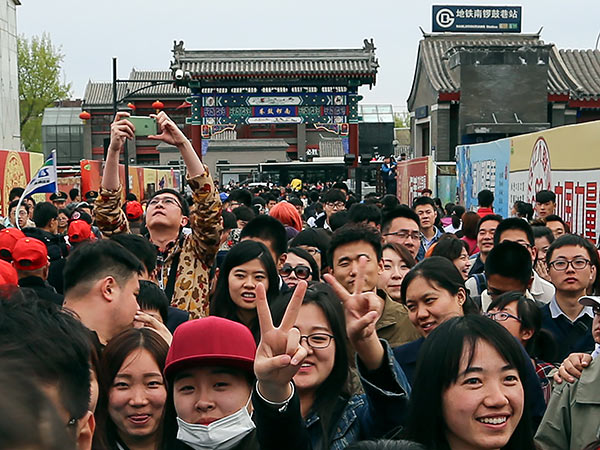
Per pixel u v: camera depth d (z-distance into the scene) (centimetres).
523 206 1216
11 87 3216
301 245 707
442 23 3881
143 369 349
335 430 357
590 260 587
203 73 3950
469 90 3269
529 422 311
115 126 629
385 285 579
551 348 529
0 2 3062
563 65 3534
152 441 353
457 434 290
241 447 314
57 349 169
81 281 397
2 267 496
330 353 361
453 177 2305
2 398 131
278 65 4038
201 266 611
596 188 1102
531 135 1424
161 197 618
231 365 313
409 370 461
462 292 471
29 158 1802
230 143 5225
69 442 135
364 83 4094
